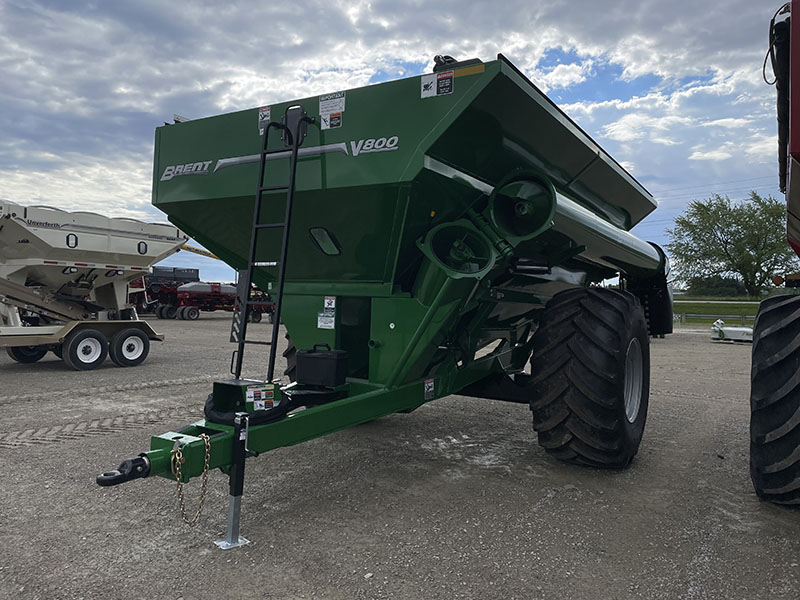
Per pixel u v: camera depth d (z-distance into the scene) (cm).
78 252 950
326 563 249
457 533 283
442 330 355
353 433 491
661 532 286
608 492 345
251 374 876
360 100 326
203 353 1176
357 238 355
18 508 311
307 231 368
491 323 458
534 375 377
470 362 466
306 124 338
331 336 393
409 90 313
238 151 372
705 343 1638
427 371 406
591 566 249
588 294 382
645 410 424
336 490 345
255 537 276
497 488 351
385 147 318
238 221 396
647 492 346
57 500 323
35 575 237
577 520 300
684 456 428
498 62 294
